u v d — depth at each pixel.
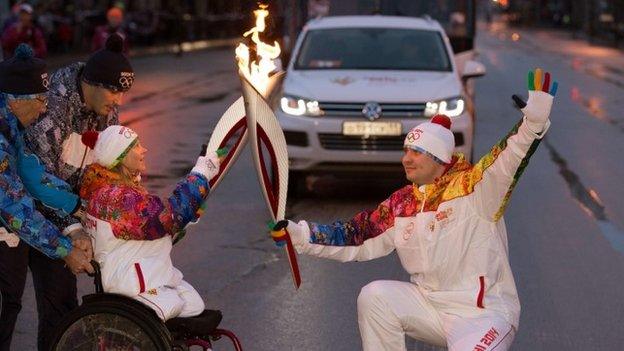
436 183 5.94
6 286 6.66
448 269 5.89
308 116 13.97
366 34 15.91
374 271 10.46
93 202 6.09
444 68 15.23
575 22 91.31
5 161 6.26
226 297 9.48
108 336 5.96
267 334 8.46
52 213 6.50
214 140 6.38
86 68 6.66
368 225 6.15
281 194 6.05
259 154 5.87
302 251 6.19
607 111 25.84
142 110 25.14
